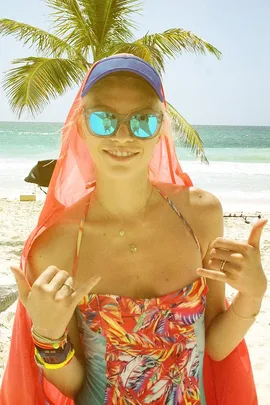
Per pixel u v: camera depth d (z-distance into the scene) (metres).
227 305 2.09
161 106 1.73
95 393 1.70
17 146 48.66
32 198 14.89
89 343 1.69
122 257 1.78
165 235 1.82
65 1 10.95
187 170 26.12
